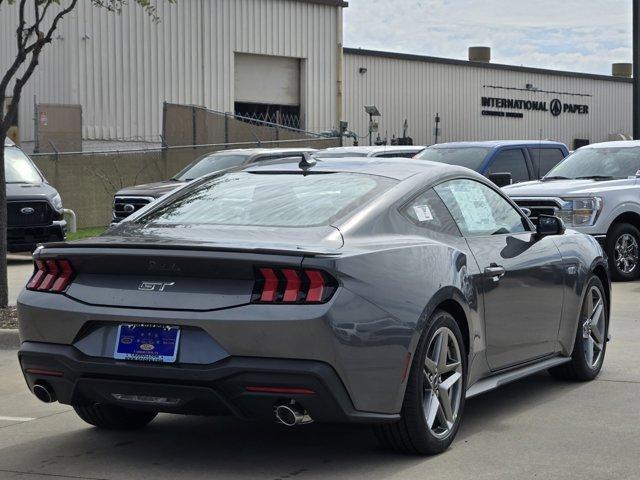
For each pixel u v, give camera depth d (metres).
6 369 8.63
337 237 5.45
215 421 6.64
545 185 14.84
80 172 26.81
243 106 39.62
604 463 5.53
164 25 36.41
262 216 5.80
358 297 5.15
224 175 6.61
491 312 6.30
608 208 14.45
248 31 38.88
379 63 43.44
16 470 5.59
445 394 5.76
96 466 5.64
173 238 5.49
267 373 5.04
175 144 29.28
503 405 6.98
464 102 46.22
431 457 5.68
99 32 34.78
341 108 41.88
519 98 48.41
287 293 5.07
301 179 6.23
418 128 44.69
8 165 18.33
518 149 17.94
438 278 5.67
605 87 52.97
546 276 6.95
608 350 9.04
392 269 5.40
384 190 5.94
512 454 5.73
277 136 30.66
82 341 5.45
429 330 5.55
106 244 5.40
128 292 5.37
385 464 5.56
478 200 6.66
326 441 6.08
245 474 5.43
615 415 6.66
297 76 40.84
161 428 6.49
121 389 5.36
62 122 30.58
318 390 5.03
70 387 5.52
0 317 10.40
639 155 15.33
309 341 5.00
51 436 6.35
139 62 35.78
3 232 10.88
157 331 5.26
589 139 52.22
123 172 27.73
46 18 33.88
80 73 34.38
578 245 7.59
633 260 14.76
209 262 5.15
